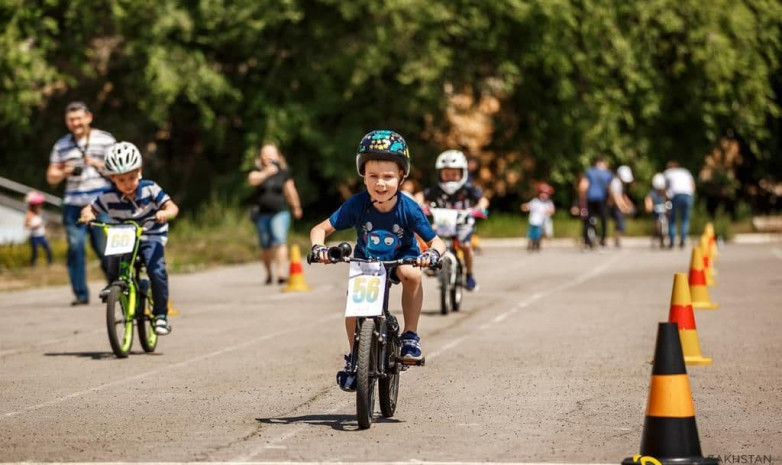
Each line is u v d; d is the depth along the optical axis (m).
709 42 100.12
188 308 42.47
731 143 116.56
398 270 20.97
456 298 40.06
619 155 98.38
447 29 87.88
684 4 99.62
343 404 22.75
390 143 20.52
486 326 35.62
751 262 64.06
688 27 100.44
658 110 99.38
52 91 93.25
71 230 43.50
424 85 87.56
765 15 105.12
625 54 96.19
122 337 29.83
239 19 81.12
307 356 29.62
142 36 81.81
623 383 24.91
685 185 78.75
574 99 97.06
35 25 82.19
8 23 81.06
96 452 18.47
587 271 58.47
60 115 93.44
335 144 87.81
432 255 20.19
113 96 92.94
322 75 85.94
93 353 30.78
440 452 18.28
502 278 54.38
